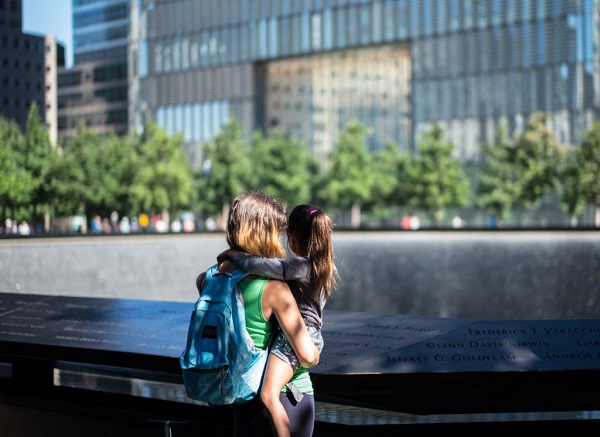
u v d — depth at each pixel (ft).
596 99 242.37
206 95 307.37
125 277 57.00
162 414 12.79
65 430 13.34
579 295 56.75
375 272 77.20
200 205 207.51
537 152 202.80
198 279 9.84
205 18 307.99
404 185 222.48
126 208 123.95
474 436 11.69
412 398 11.81
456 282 66.69
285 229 9.85
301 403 9.21
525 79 253.85
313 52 294.05
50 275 46.03
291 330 8.94
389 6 280.10
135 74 316.81
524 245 117.08
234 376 8.87
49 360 14.44
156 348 12.71
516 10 254.68
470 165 263.49
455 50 266.57
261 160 223.71
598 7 242.37
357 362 11.46
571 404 11.84
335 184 221.46
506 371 11.18
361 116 349.61
